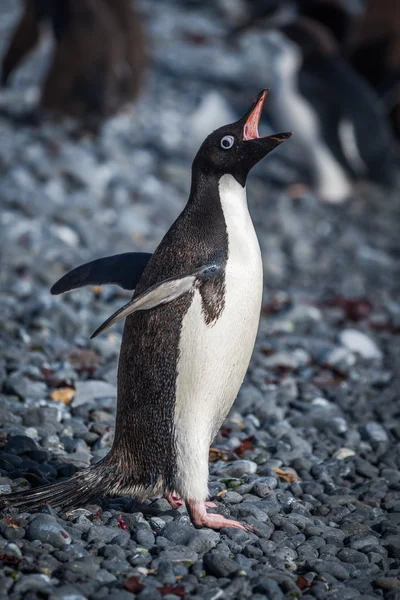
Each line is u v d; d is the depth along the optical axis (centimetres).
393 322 3105
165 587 1213
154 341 1387
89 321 2509
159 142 4819
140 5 8631
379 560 1395
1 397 1920
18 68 5438
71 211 3506
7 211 3366
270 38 7375
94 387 2011
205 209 1419
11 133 4419
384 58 5412
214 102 5344
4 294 2642
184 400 1393
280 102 4678
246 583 1243
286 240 3994
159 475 1417
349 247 4066
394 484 1717
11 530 1323
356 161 4919
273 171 4978
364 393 2344
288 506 1572
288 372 2445
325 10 5809
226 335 1389
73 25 4584
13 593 1170
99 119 4662
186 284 1359
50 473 1562
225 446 1831
